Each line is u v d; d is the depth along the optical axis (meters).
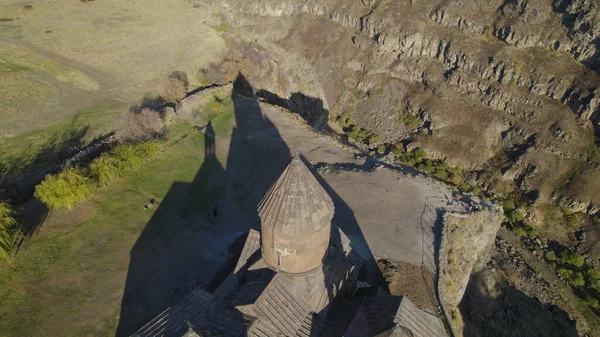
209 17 83.75
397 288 29.09
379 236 33.50
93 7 78.94
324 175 40.28
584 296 42.72
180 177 38.38
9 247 28.20
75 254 29.67
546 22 64.75
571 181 55.31
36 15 72.62
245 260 21.58
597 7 59.09
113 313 25.83
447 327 27.12
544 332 37.75
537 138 59.88
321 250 18.16
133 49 64.75
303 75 78.69
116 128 44.50
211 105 50.56
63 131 44.00
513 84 64.19
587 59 60.72
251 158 42.06
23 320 24.94
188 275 28.73
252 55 69.12
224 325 18.00
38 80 52.91
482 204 39.38
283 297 18.02
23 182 36.34
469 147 64.31
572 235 51.97
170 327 20.16
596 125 57.62
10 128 43.66
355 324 17.64
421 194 38.75
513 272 44.38
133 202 34.91
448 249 32.81
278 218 16.66
